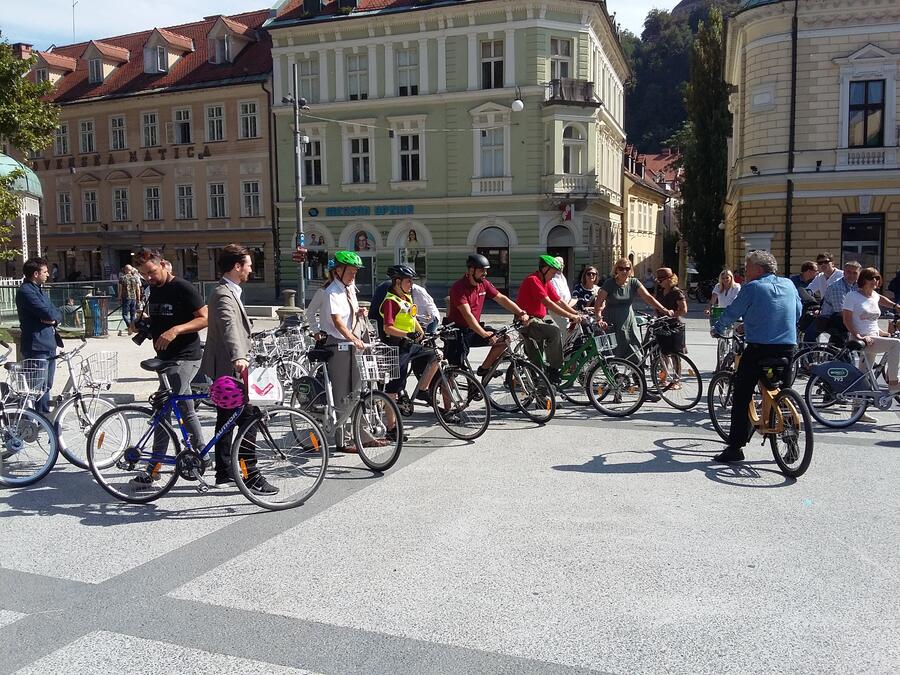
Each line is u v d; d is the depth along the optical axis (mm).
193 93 40469
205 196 40906
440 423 8375
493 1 33125
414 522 5637
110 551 5152
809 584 4523
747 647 3805
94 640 3922
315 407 7566
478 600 4336
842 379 8617
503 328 9305
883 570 4723
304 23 36312
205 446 6160
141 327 6637
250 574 4734
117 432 6180
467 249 35188
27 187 22141
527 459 7410
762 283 6816
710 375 12734
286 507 6008
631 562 4855
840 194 26156
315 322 7684
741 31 27922
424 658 3715
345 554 5035
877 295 9023
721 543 5164
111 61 44781
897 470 6938
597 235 37969
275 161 38688
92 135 43875
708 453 7605
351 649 3805
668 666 3631
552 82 33344
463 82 34500
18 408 6801
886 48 25391
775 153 26641
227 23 41125
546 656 3729
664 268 11477
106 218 43719
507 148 34156
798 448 6598
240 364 5973
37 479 6812
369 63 35906
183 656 3750
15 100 19938
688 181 42406
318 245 37812
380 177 36281
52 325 8812
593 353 9719
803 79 26219
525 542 5207
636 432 8578
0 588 4582
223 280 6312
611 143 42375
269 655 3752
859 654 3732
